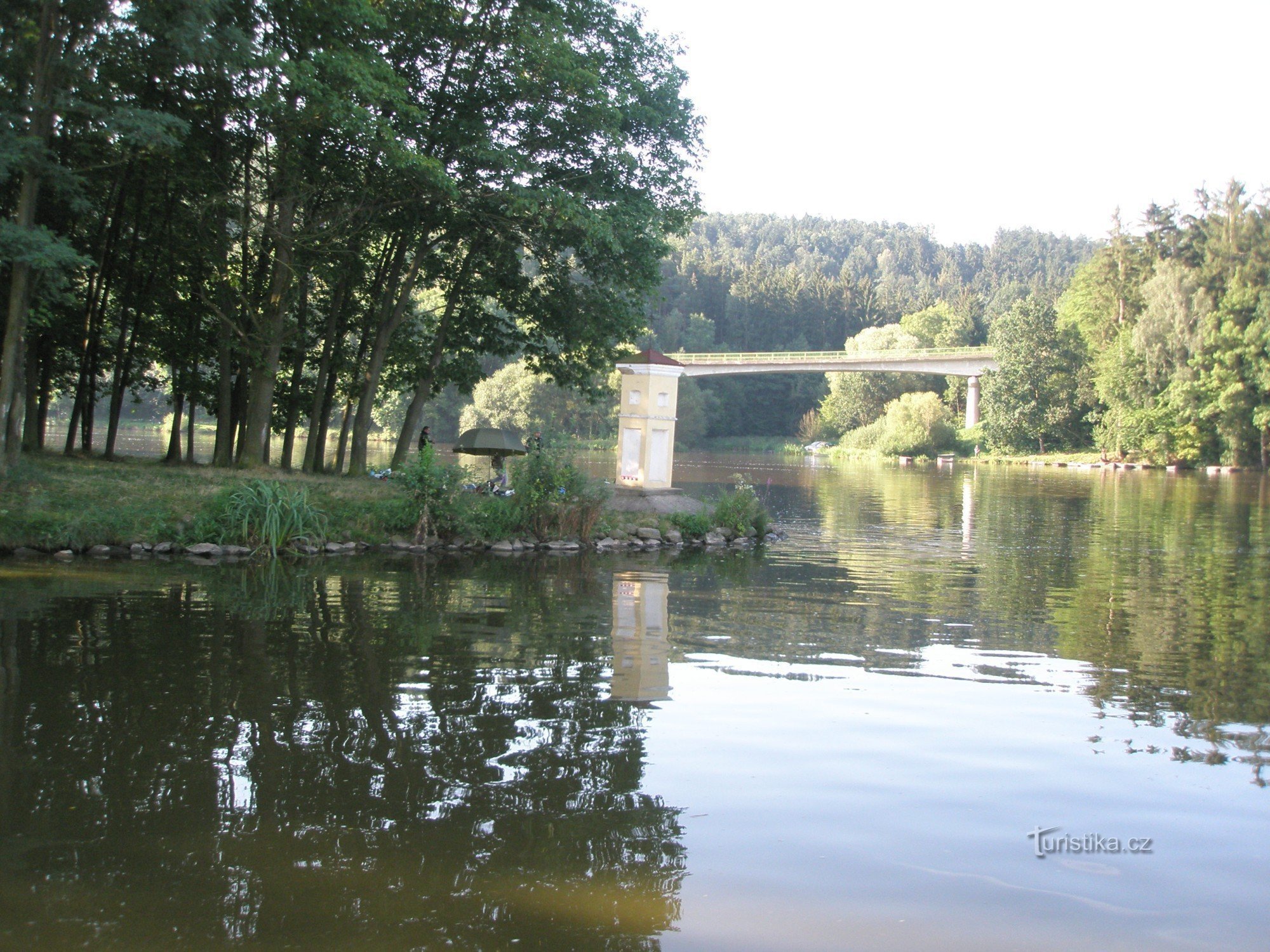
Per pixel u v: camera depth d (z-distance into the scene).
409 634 9.67
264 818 5.01
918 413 82.44
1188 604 13.10
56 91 16.34
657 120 23.42
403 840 4.81
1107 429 71.38
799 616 11.43
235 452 26.69
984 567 16.95
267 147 20.97
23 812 5.01
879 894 4.39
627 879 4.47
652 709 7.15
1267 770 6.10
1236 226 68.69
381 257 25.94
